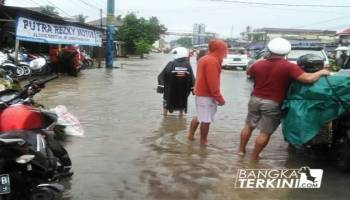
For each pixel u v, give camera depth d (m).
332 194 5.86
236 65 32.56
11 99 6.45
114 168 6.80
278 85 7.03
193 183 6.18
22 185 4.88
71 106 12.61
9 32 23.58
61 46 28.14
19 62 19.81
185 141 8.62
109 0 32.16
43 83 6.98
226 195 5.76
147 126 9.98
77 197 5.62
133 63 41.75
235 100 14.88
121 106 12.77
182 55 11.04
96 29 28.80
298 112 6.71
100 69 30.88
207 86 8.14
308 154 7.81
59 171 5.89
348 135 6.62
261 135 7.22
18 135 5.13
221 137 9.03
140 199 5.58
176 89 11.09
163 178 6.38
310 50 17.66
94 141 8.47
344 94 6.59
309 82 6.69
